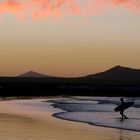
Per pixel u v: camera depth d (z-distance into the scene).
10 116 36.50
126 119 34.72
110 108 48.62
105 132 26.27
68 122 31.88
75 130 26.94
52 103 59.47
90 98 81.38
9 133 25.11
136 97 92.00
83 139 23.39
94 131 26.61
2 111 42.78
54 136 24.20
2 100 67.88
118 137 24.33
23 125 29.34
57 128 27.86
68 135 24.75
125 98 83.75
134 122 32.25
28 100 68.50
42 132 25.69
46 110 44.81
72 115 37.97
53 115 37.81
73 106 52.56
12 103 58.66
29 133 25.23
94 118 35.25
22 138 23.31
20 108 47.75
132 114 40.09
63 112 41.59
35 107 49.78
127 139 23.67
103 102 64.06
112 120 33.81
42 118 34.72
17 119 33.66
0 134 24.67
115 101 67.94
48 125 29.52
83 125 29.88
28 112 41.53
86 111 43.41
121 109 35.75
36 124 30.08
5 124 29.88
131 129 27.80
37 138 23.41
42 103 59.31
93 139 23.48
